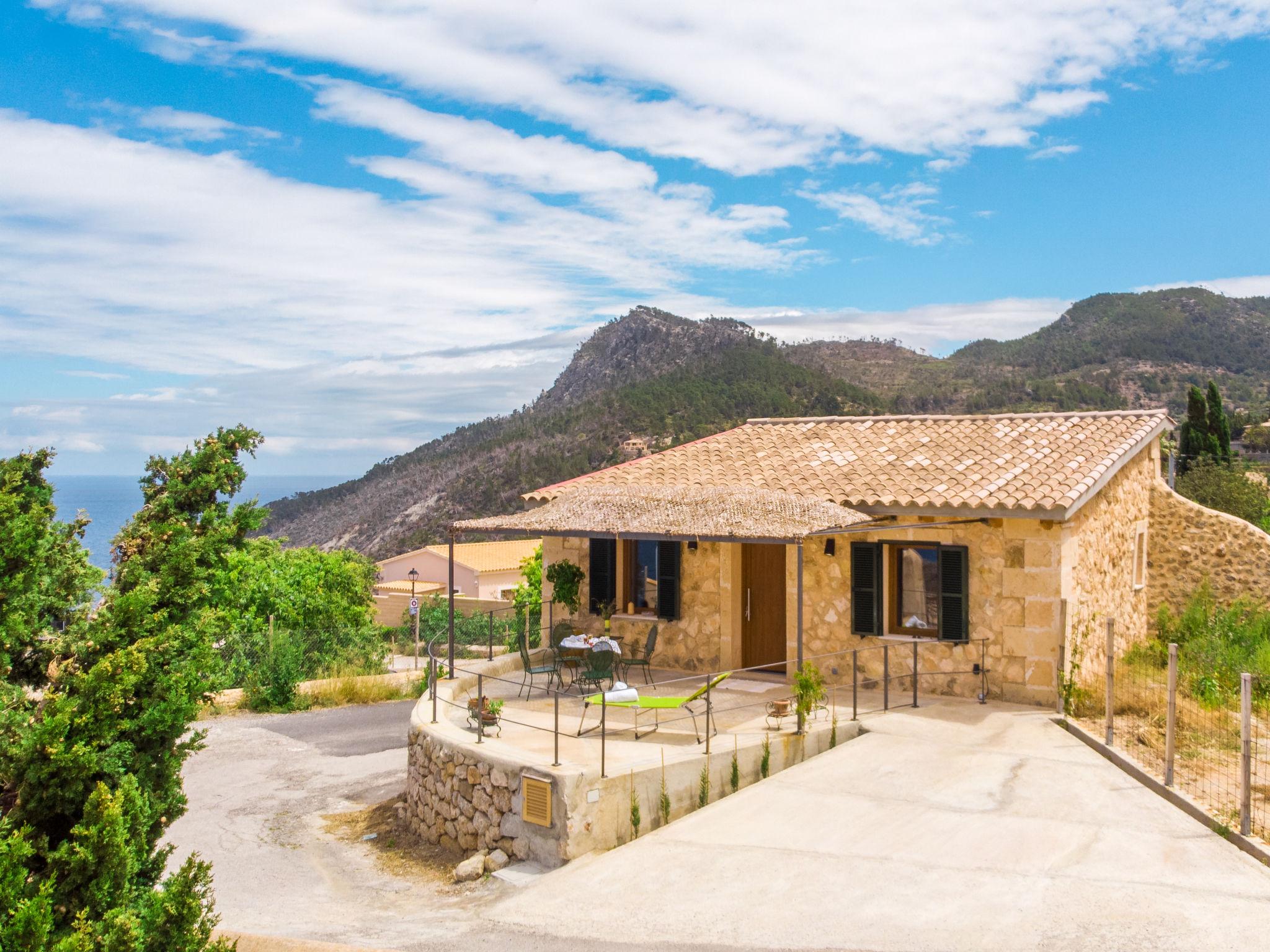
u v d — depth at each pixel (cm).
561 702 1442
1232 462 4419
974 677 1436
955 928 753
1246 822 912
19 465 627
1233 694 1459
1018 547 1407
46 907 484
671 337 17212
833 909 800
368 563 3225
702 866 911
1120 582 1708
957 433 1783
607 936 786
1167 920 754
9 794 566
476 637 3306
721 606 1622
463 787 1121
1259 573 1855
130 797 564
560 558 1786
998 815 991
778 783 1112
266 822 1304
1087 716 1356
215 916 634
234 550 705
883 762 1167
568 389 17975
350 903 980
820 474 1661
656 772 1058
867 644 1516
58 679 591
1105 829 952
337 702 2106
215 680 649
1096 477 1442
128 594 605
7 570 591
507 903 880
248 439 724
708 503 1437
